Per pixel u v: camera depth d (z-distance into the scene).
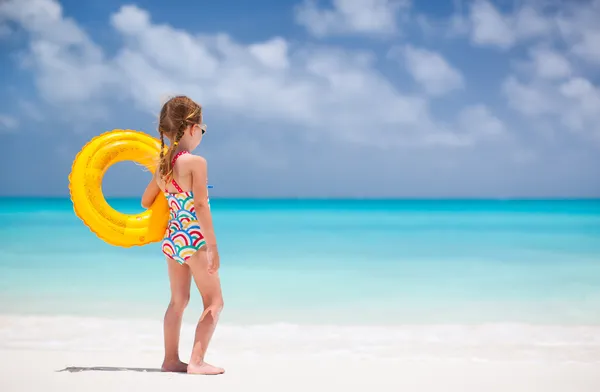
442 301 7.57
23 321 6.21
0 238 14.96
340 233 18.34
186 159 3.62
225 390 3.36
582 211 37.97
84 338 5.46
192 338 5.53
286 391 3.37
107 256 11.67
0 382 3.46
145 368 3.96
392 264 11.10
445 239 16.20
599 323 6.33
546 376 3.77
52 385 3.40
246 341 5.47
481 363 4.16
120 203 48.31
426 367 4.01
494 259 11.87
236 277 9.48
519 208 45.09
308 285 8.74
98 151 3.90
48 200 57.00
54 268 10.10
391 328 6.07
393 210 40.22
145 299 7.45
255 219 26.88
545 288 8.54
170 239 3.72
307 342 5.44
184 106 3.71
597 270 10.34
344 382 3.59
